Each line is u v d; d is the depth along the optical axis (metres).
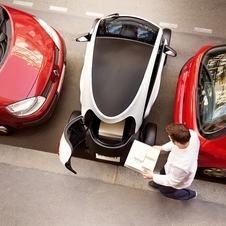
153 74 5.81
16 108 5.58
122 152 5.35
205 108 5.20
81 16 7.48
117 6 7.54
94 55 5.64
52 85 5.88
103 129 5.34
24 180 5.72
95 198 5.54
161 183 4.48
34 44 5.86
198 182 5.71
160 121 6.40
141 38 5.86
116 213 5.41
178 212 5.42
